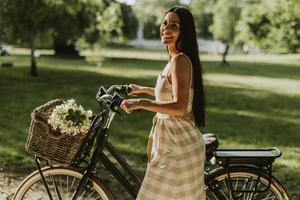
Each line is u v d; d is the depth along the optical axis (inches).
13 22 649.0
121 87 134.0
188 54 117.6
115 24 752.3
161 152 120.3
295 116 455.2
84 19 729.6
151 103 114.3
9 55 1282.0
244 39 801.6
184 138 119.2
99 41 751.1
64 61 1162.6
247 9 808.9
